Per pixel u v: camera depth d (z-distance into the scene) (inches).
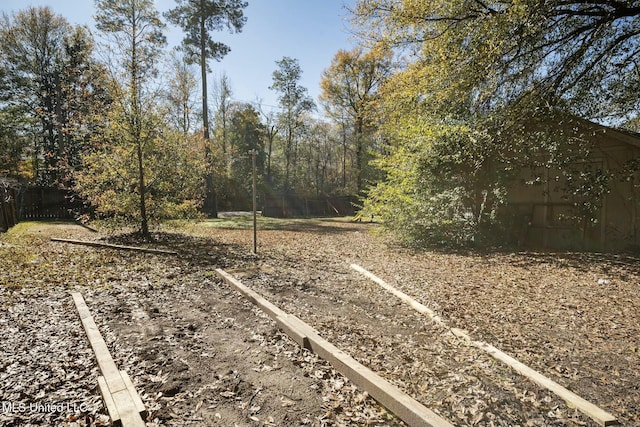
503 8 280.1
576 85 310.2
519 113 314.0
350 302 186.2
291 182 1423.5
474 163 351.3
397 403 87.7
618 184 327.6
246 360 115.5
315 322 152.9
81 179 345.1
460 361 121.3
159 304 170.1
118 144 354.0
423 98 410.9
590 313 166.1
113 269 234.5
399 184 399.5
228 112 1364.4
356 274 251.1
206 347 123.9
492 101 326.6
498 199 362.9
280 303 177.6
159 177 374.3
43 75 898.7
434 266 276.2
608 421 87.0
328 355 115.6
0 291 175.2
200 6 759.7
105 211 361.4
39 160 960.9
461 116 356.8
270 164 1465.3
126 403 84.0
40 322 140.2
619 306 174.1
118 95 344.8
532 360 122.2
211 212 805.9
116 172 349.4
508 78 304.2
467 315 165.5
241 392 97.0
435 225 368.8
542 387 104.2
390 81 580.7
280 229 583.8
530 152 347.9
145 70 369.1
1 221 517.3
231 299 181.9
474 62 298.8
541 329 149.1
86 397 90.5
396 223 390.6
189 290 196.1
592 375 112.3
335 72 1066.7
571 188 332.5
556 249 347.9
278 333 138.7
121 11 485.7
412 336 143.2
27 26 885.8
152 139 367.9
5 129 872.3
